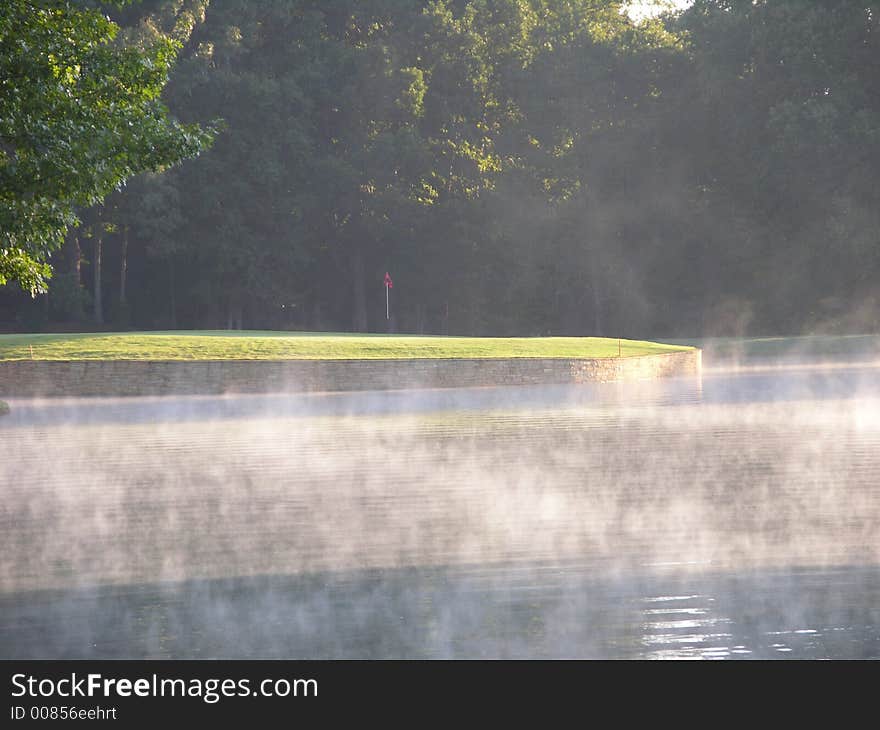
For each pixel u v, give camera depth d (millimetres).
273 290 196375
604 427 48594
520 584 19828
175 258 198250
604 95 198500
